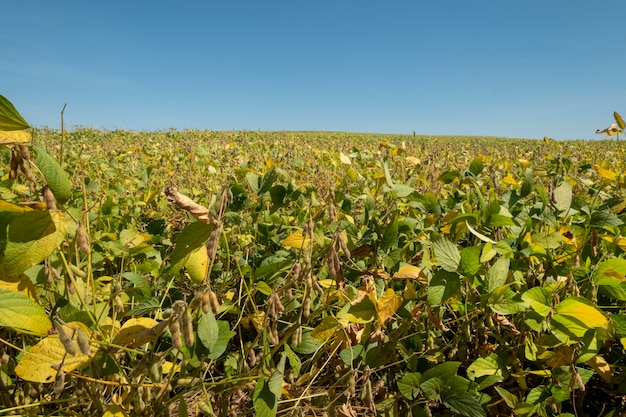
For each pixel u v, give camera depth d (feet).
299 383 6.22
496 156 34.42
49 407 5.53
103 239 9.13
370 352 6.53
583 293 7.39
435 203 9.28
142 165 20.74
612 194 14.94
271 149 24.98
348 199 9.63
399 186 8.72
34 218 4.17
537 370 6.90
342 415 5.79
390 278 7.19
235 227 10.68
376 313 5.98
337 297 7.00
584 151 37.83
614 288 6.63
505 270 6.39
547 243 7.26
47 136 44.24
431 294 6.02
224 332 5.25
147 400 4.84
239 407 6.51
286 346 5.56
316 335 5.79
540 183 17.08
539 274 7.73
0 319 4.14
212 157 22.89
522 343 7.04
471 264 5.99
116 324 5.71
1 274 4.17
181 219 13.42
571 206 9.66
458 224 8.25
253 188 8.70
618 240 7.77
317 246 7.80
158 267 8.63
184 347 4.93
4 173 12.37
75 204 11.29
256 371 5.27
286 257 8.96
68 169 16.47
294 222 11.53
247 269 7.44
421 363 7.15
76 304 5.95
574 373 5.86
